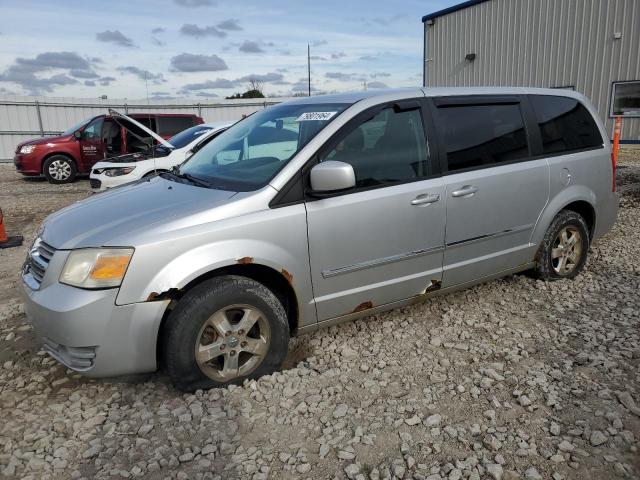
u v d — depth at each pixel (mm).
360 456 2553
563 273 4766
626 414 2805
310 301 3357
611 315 4074
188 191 3441
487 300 4461
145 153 9641
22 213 9594
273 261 3133
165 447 2627
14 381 3338
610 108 16547
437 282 3908
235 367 3145
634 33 15586
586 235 4824
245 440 2691
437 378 3223
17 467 2529
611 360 3361
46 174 13859
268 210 3152
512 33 18766
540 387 3088
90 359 2906
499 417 2824
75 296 2824
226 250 2996
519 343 3656
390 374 3311
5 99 20891
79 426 2834
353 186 3279
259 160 3570
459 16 20578
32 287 3086
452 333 3869
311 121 3607
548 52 17812
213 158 3994
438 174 3783
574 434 2656
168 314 3049
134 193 3650
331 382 3225
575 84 17266
